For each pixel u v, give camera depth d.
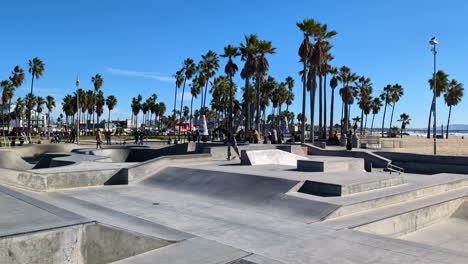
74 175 11.38
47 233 4.96
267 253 5.29
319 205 8.17
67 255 5.16
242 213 8.12
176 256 5.02
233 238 6.12
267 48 38.56
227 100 75.12
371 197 8.86
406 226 8.27
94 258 5.40
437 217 9.37
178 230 6.25
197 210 8.41
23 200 7.06
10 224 5.25
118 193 10.62
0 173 10.82
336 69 50.25
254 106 59.09
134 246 5.38
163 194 10.48
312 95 35.38
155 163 13.45
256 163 14.81
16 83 64.25
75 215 5.87
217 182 11.09
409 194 9.82
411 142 44.12
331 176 10.80
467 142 45.62
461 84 70.75
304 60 33.56
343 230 6.67
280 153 16.12
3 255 4.59
